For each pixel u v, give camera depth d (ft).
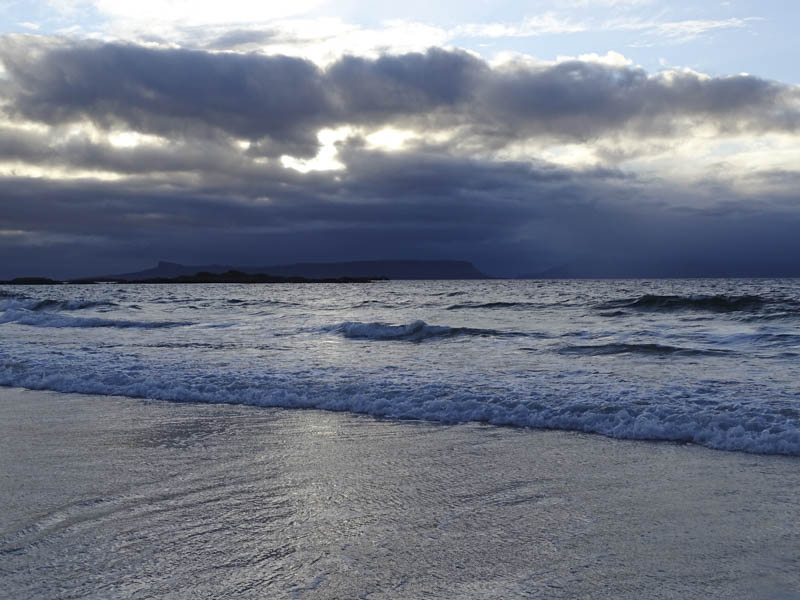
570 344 53.42
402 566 12.74
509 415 26.61
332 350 51.49
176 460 20.76
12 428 25.77
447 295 190.19
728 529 14.52
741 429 22.68
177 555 13.33
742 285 295.89
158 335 66.69
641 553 13.26
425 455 21.22
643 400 27.99
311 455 21.34
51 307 120.67
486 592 11.59
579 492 17.26
